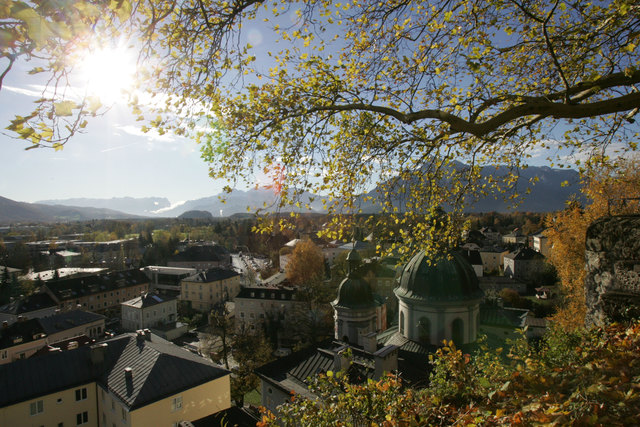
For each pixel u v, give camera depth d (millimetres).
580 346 7578
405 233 10719
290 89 7828
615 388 4500
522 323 27859
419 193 10070
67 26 2998
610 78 6539
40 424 25969
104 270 105250
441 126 9148
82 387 27453
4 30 3000
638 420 3859
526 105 6445
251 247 145750
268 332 55500
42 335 49781
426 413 5855
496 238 137500
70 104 3646
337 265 67938
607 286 9461
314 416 6816
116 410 25781
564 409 4305
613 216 9547
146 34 4988
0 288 81812
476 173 10328
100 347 28766
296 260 66250
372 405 6469
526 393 5332
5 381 26000
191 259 119438
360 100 8039
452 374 7066
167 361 27484
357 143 8797
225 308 68562
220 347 46250
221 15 6070
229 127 7629
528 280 77312
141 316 64625
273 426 7547
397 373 7723
